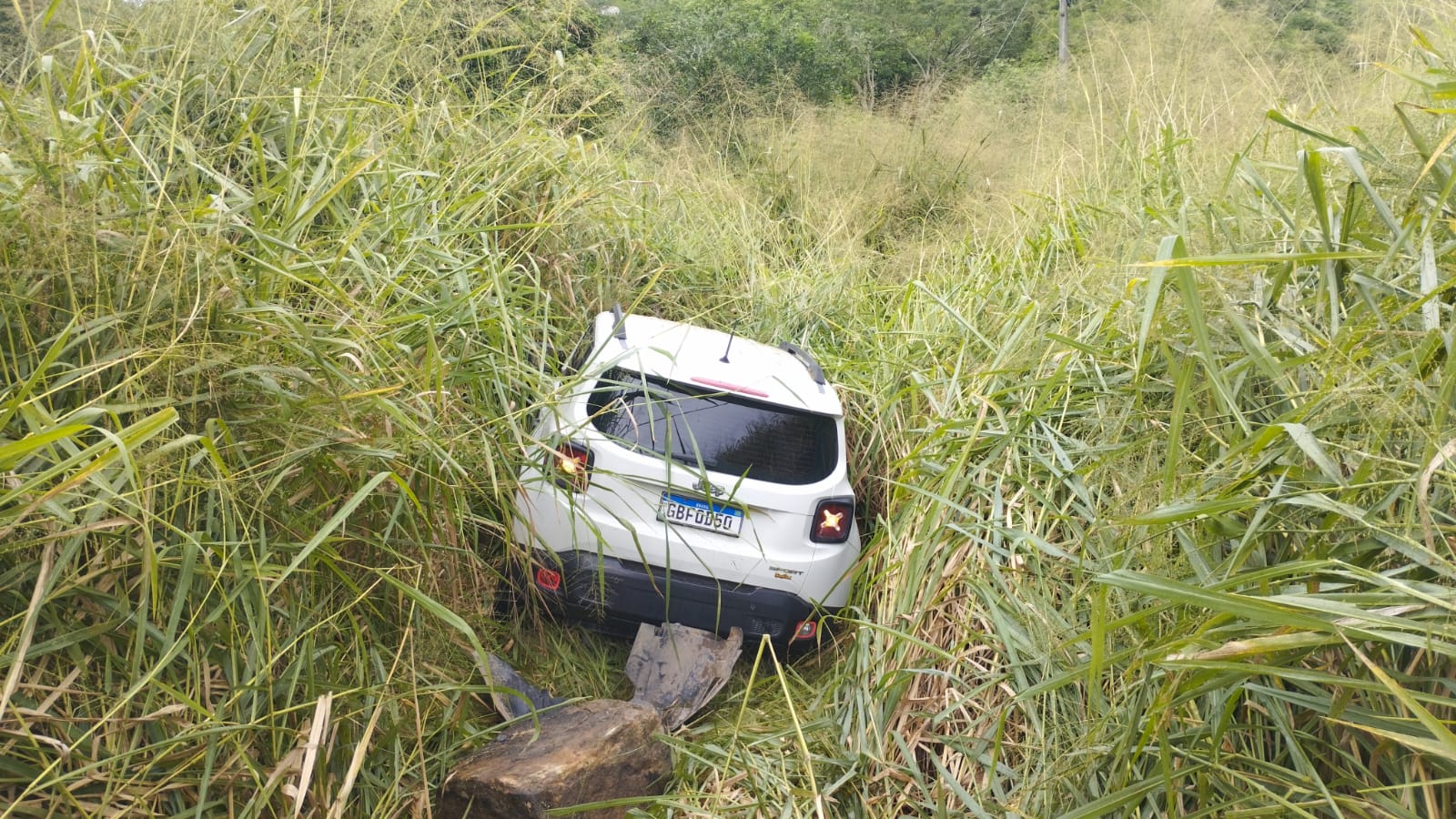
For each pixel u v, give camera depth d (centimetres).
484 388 411
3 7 360
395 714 314
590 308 609
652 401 436
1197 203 451
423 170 490
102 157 311
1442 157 317
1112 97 648
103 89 343
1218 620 260
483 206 524
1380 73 452
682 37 1413
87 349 276
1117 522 296
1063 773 317
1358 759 270
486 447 364
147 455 240
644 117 764
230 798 267
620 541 414
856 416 581
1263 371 317
